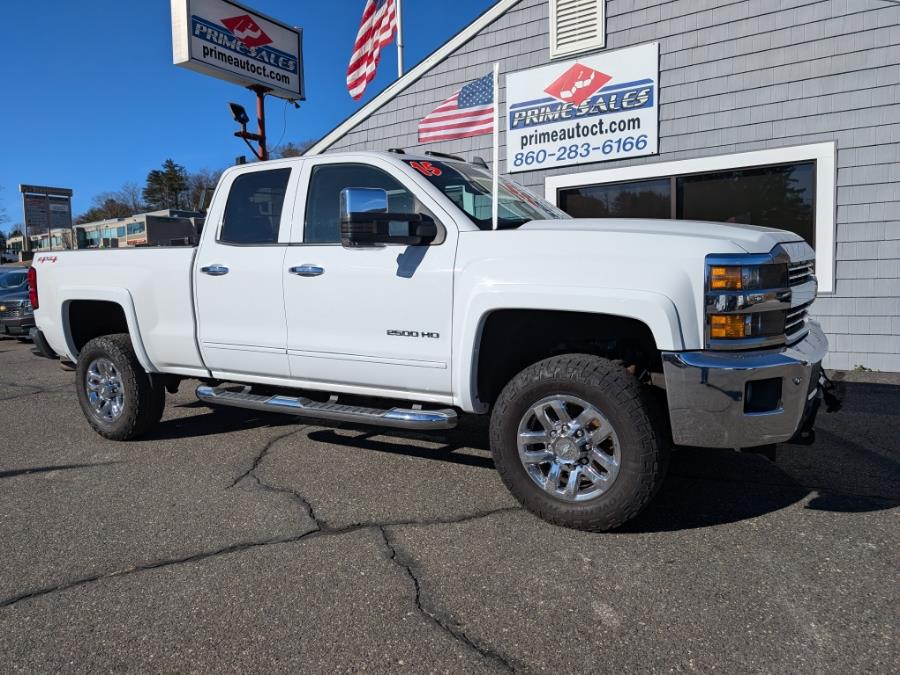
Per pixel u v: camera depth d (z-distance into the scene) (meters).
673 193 8.34
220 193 4.62
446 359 3.63
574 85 8.78
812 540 3.22
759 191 7.91
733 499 3.77
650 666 2.27
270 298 4.24
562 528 3.38
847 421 5.38
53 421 5.91
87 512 3.70
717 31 7.86
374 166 4.01
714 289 3.00
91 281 5.12
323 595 2.76
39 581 2.93
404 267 3.71
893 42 7.02
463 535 3.31
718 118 7.95
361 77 11.89
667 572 2.91
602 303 3.12
